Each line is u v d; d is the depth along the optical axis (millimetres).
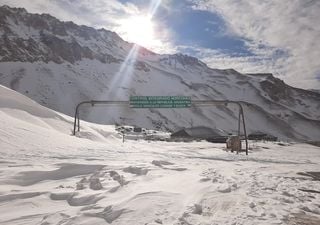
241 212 6066
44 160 14391
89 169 11539
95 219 5488
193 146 44156
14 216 5855
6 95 39469
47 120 39562
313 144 66688
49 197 7359
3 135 20500
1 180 9086
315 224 5578
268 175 11641
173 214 5703
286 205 6777
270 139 88562
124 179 8961
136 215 5578
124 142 45500
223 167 14422
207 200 6781
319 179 11719
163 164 13500
